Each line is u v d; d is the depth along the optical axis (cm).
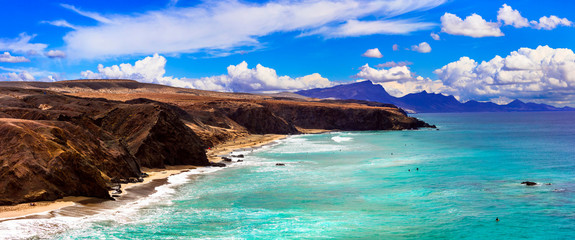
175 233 3256
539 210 4047
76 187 4147
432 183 5525
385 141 13338
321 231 3378
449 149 10550
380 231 3400
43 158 4109
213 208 4084
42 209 3644
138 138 6725
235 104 17862
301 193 4853
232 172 6425
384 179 5841
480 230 3450
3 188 3750
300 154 9194
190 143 7250
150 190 4900
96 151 5222
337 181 5672
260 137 14575
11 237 2950
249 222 3612
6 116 6134
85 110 8881
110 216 3672
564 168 6850
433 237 3269
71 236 3083
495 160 8112
